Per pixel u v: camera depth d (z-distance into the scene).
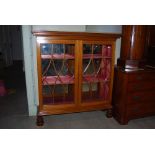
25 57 2.25
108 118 2.48
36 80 2.38
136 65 2.29
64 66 2.21
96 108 2.38
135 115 2.33
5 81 4.21
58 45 2.08
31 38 2.21
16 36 6.91
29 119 2.40
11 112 2.61
